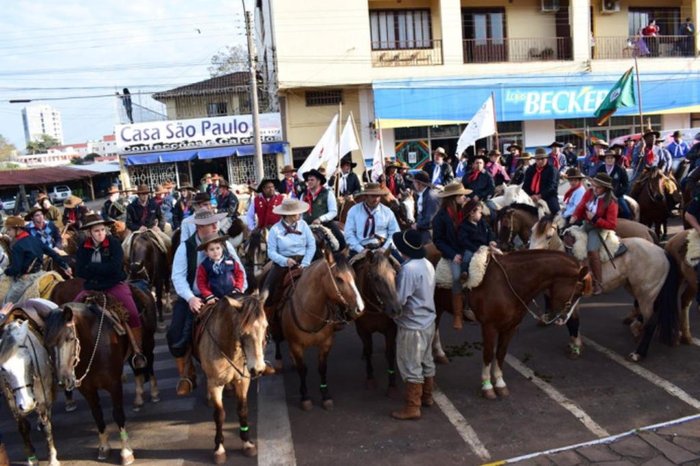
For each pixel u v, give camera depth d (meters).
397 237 6.44
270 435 6.47
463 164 17.08
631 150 18.19
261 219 10.40
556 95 26.78
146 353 7.39
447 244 7.24
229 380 5.93
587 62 27.02
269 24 28.09
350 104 26.09
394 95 25.42
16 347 5.60
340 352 9.05
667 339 7.67
